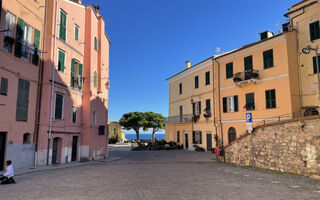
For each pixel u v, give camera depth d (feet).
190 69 109.40
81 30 69.72
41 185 31.37
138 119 179.01
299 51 63.31
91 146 68.80
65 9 61.62
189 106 110.32
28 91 49.83
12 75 45.42
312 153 37.27
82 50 69.92
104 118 82.07
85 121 67.87
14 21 46.47
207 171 45.19
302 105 61.46
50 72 54.44
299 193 26.91
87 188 29.48
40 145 51.65
